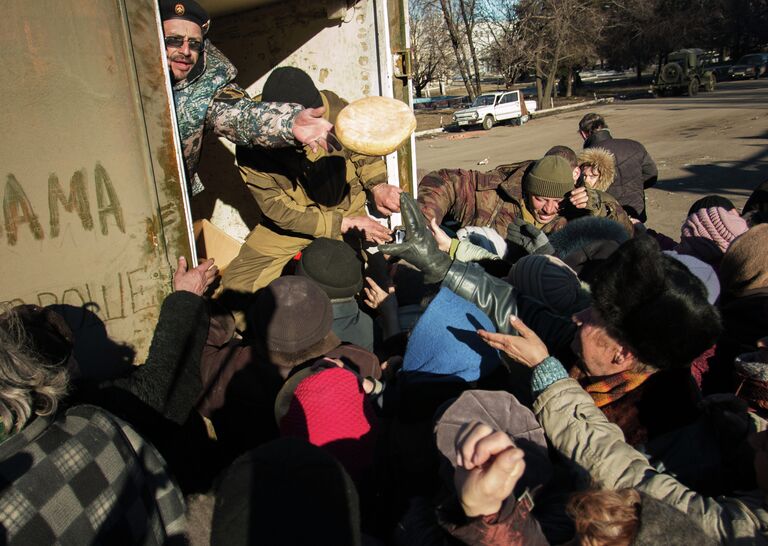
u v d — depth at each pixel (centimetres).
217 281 357
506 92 2964
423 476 184
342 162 331
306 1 385
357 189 360
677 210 945
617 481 146
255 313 216
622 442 152
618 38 5125
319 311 215
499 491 118
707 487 157
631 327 154
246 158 326
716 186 1098
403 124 265
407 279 352
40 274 202
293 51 402
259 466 123
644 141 1806
